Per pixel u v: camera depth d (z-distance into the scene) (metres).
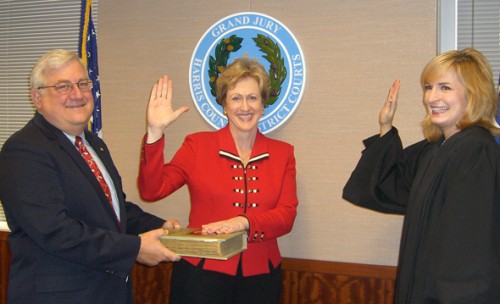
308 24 2.54
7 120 3.29
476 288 1.34
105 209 1.64
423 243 1.53
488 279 1.35
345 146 2.51
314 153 2.56
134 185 2.87
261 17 2.59
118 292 1.65
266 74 2.02
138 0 2.82
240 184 1.94
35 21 3.21
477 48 2.44
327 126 2.54
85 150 1.74
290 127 2.59
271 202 1.96
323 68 2.53
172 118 1.82
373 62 2.46
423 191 1.57
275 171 2.01
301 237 2.59
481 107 1.56
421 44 2.41
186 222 2.78
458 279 1.37
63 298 1.52
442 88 1.60
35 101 1.64
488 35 2.42
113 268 1.53
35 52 3.22
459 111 1.58
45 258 1.54
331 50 2.52
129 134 2.87
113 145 2.90
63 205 1.52
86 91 1.67
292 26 2.57
